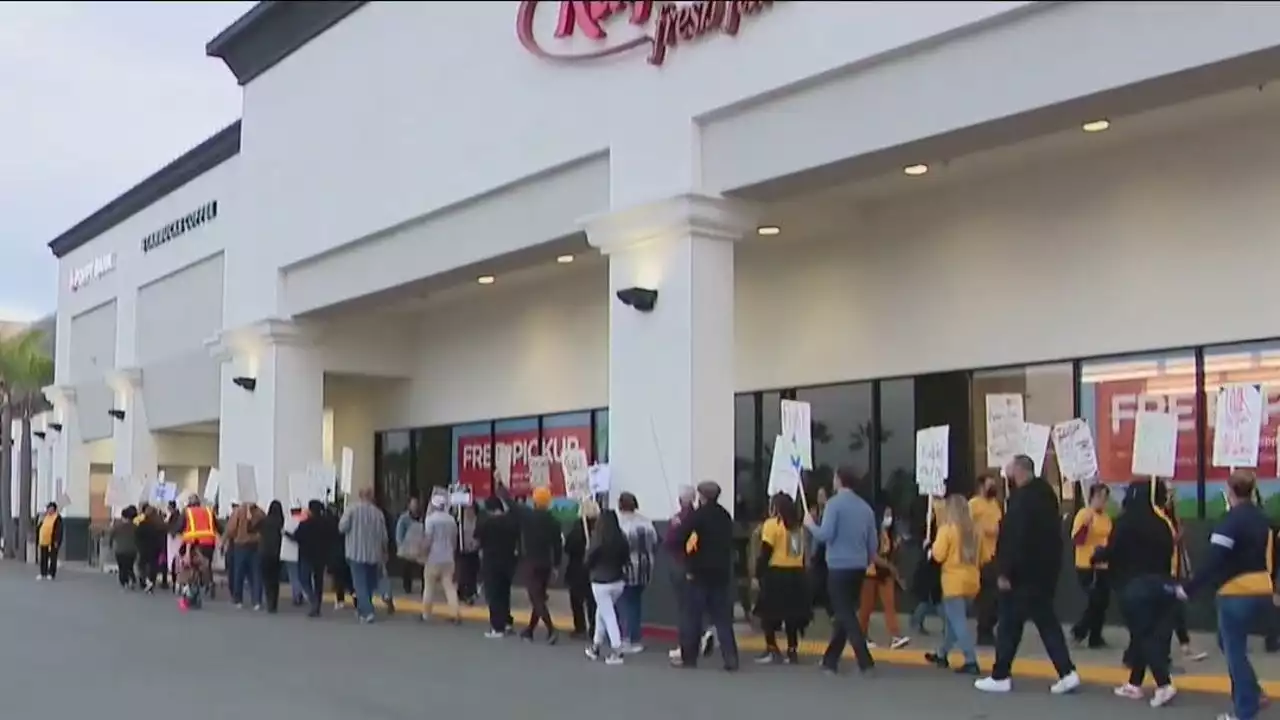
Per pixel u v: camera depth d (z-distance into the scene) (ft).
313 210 82.33
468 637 55.47
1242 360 47.70
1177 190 49.62
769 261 65.82
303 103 84.28
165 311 112.68
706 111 51.83
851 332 61.46
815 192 51.96
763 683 40.04
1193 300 48.88
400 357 93.56
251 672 44.19
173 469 119.44
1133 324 50.72
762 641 50.78
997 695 37.04
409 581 80.48
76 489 136.46
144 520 87.04
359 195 77.20
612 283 55.62
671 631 51.60
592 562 46.93
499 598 55.93
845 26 46.26
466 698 37.76
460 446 89.61
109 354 127.13
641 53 55.26
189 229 107.04
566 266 75.15
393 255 74.59
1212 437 48.55
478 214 67.00
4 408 154.71
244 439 89.71
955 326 57.00
